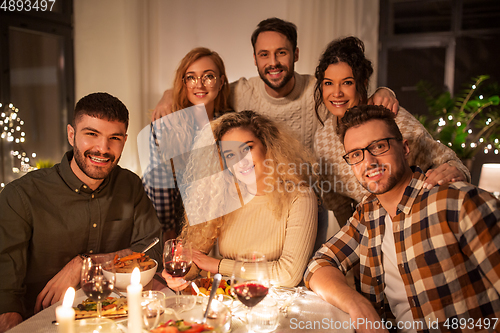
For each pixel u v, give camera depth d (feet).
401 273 4.13
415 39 12.97
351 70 5.76
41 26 12.30
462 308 3.75
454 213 3.81
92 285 3.35
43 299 4.44
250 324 3.46
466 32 12.71
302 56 12.20
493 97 11.75
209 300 3.43
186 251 4.14
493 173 9.23
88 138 4.61
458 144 11.53
